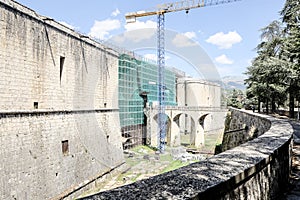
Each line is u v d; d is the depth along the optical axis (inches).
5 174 644.1
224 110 1964.8
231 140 1214.3
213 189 134.3
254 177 185.5
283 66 946.7
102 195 121.3
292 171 315.3
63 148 918.4
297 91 989.2
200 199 124.6
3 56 673.0
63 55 948.0
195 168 169.0
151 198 117.7
